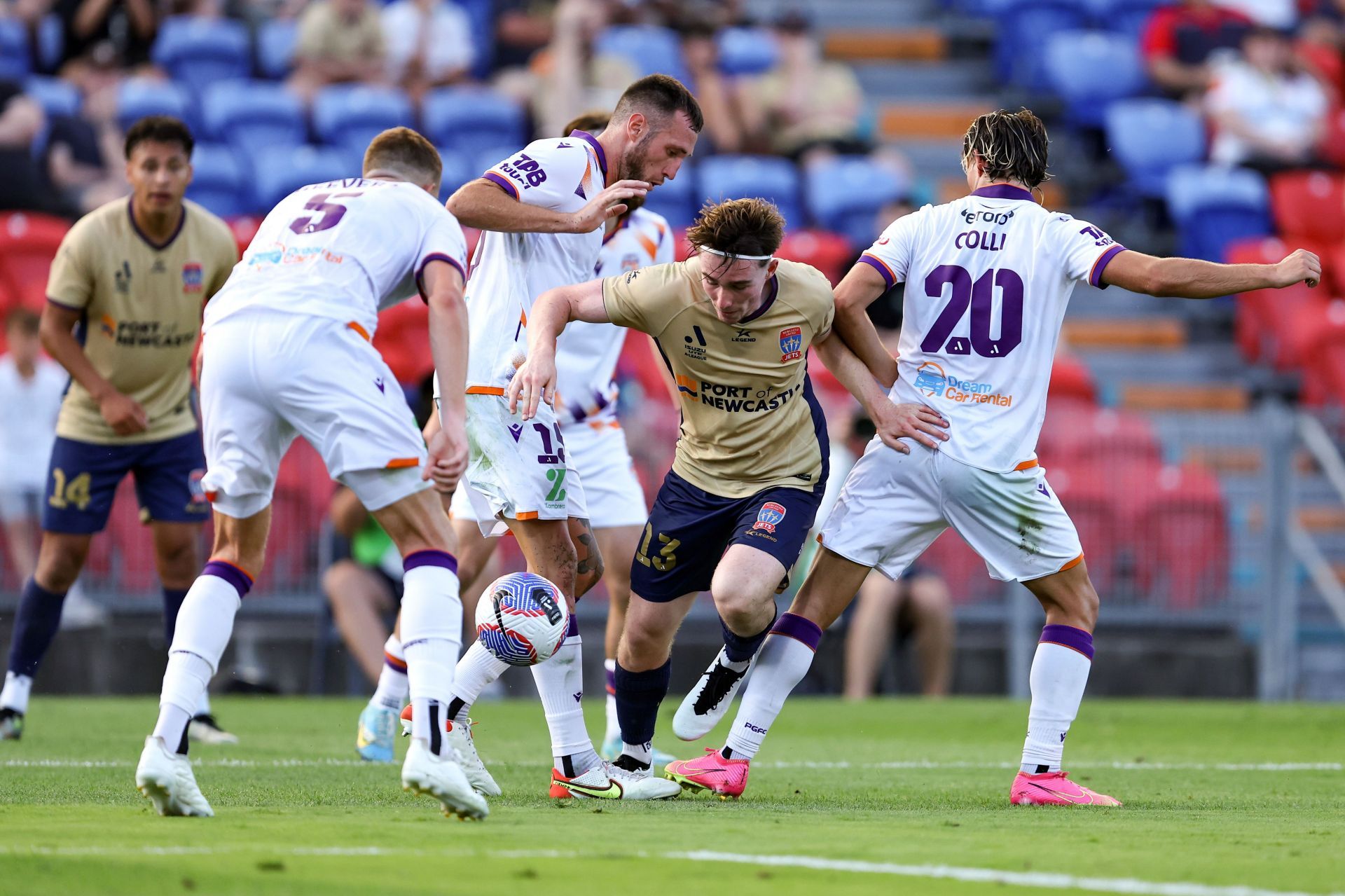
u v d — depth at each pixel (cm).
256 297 1540
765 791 1970
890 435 1838
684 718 1855
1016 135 1864
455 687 1808
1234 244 5731
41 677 4034
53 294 2620
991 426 1825
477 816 1487
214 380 1545
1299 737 3105
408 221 1576
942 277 1844
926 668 4141
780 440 1792
